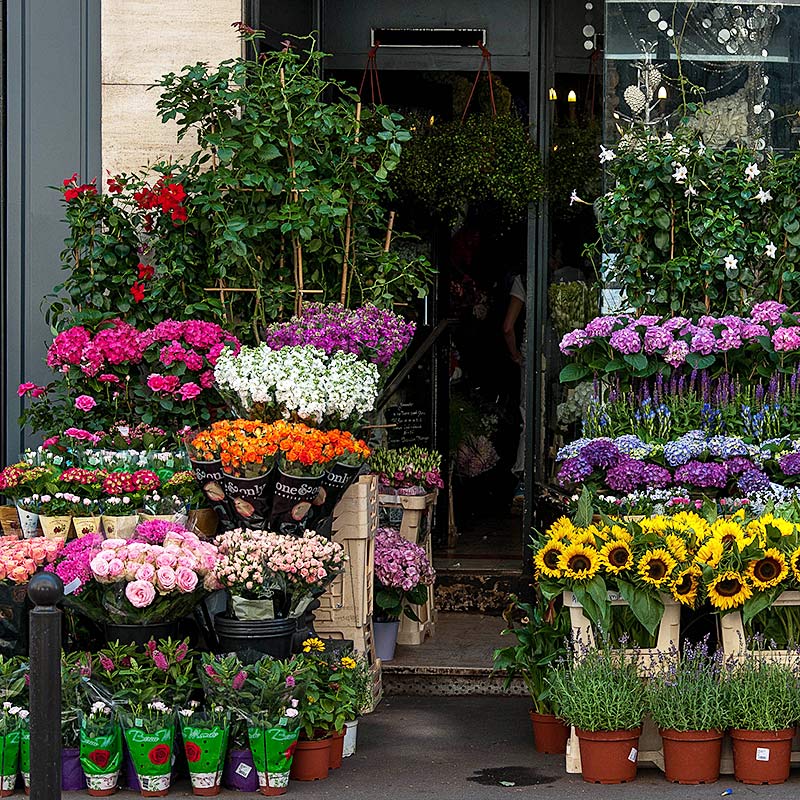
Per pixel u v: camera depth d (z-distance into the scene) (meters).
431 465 7.72
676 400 6.95
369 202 7.09
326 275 7.12
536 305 8.31
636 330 6.95
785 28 7.64
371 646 6.73
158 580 5.32
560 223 8.16
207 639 5.70
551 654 5.77
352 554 6.45
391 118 7.03
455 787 5.43
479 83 8.47
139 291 6.89
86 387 6.85
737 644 5.54
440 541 8.90
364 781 5.52
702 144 7.58
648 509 6.05
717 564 5.45
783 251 7.32
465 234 8.96
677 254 7.38
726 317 6.94
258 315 6.94
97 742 5.25
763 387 7.09
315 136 6.89
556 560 5.54
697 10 7.62
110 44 7.28
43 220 7.39
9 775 5.32
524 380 8.68
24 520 6.00
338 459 5.75
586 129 8.02
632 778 5.46
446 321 8.98
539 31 8.40
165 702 5.31
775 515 5.85
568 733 5.89
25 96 7.38
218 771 5.29
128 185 7.05
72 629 5.78
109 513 5.87
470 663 7.05
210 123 7.05
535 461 8.27
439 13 8.46
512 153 8.13
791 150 7.65
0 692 5.39
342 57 8.50
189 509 6.12
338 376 5.94
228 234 6.68
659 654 5.53
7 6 7.36
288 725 5.28
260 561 5.41
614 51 7.64
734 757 5.46
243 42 7.23
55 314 7.06
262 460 5.55
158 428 6.77
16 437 7.43
